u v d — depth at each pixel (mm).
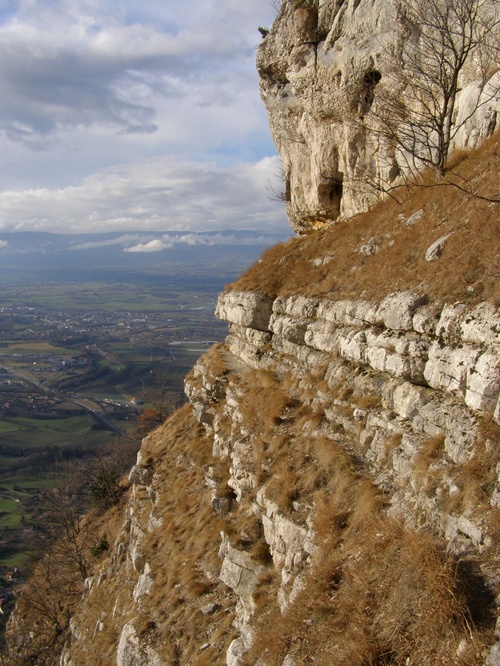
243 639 10398
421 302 11609
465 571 6875
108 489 37594
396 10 19344
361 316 13852
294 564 10422
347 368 13742
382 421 11352
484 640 6031
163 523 18641
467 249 11352
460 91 18125
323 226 26438
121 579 21750
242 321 21922
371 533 8914
